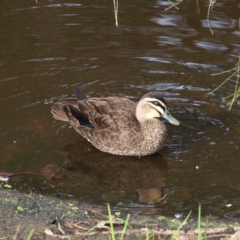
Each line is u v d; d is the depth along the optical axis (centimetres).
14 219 1004
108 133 1323
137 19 1925
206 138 1350
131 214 1045
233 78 1611
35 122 1402
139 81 1612
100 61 1709
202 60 1705
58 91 1551
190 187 1155
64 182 1172
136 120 1341
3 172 1192
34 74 1628
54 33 1852
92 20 1927
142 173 1230
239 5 1970
